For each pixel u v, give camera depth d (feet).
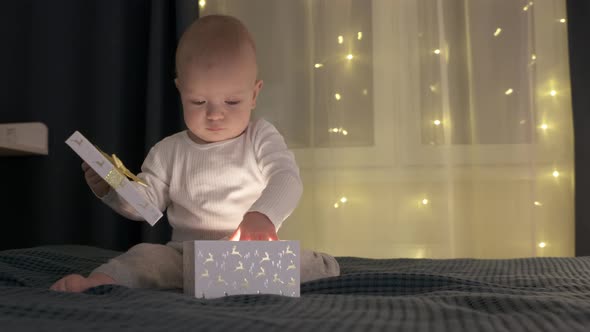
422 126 8.43
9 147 8.05
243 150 4.98
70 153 8.96
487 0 8.38
